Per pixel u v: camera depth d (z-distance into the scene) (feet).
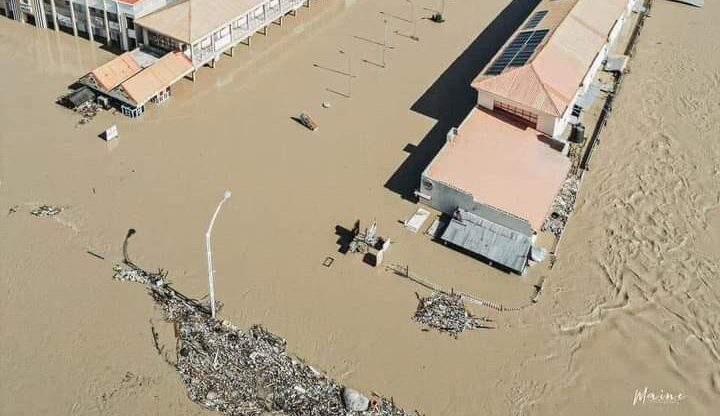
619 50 247.09
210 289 142.82
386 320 151.84
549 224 176.35
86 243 162.71
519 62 200.23
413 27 254.47
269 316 150.10
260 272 159.33
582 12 222.89
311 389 137.18
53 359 139.44
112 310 148.87
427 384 140.67
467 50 242.78
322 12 259.19
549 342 150.41
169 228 167.73
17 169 180.04
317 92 217.56
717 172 196.75
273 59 231.71
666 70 237.66
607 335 152.66
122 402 133.08
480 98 197.88
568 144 191.83
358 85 222.07
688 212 183.42
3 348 140.46
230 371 138.72
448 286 159.84
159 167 184.65
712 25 264.11
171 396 134.31
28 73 214.69
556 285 162.09
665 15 269.23
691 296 162.09
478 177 176.55
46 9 231.50
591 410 139.03
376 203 179.01
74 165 183.11
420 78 227.20
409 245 168.55
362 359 143.84
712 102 223.92
